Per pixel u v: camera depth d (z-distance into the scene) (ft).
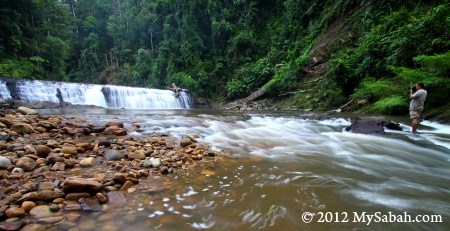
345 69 45.55
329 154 16.42
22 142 14.29
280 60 78.64
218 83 91.91
